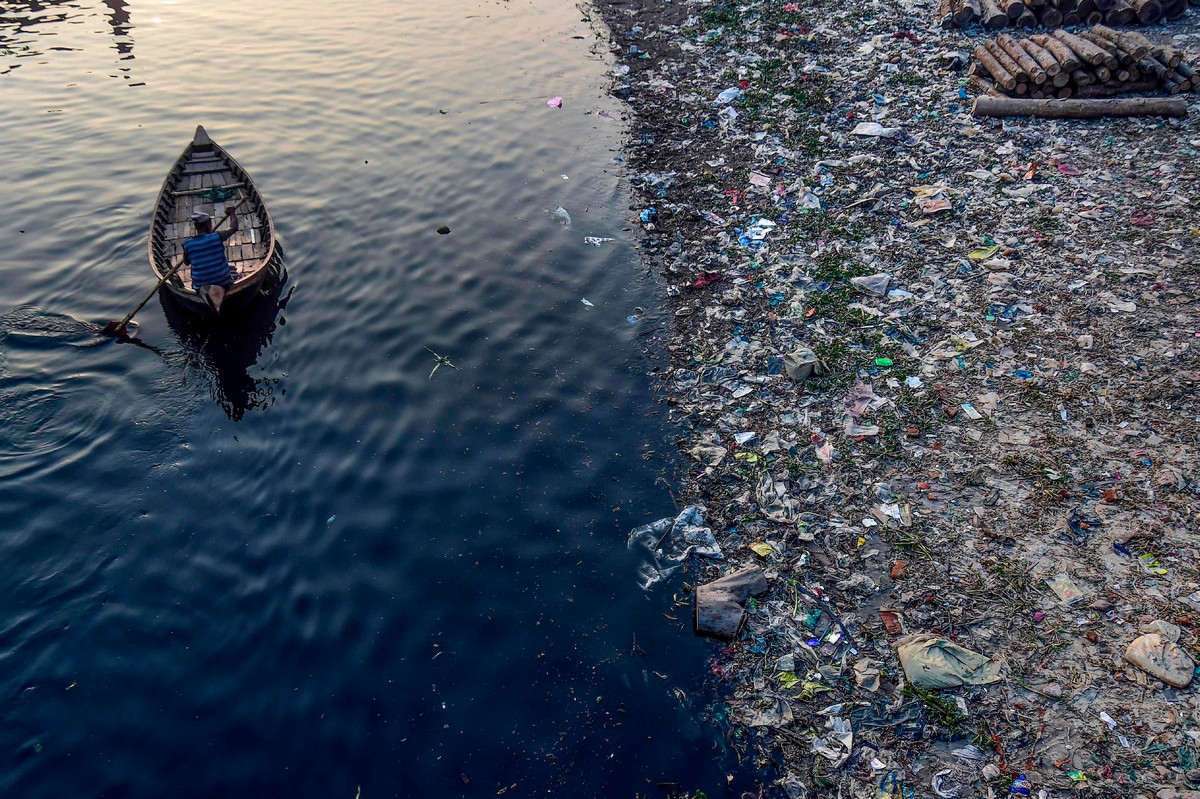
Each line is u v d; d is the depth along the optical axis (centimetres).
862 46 1914
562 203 1547
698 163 1612
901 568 815
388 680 768
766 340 1139
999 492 870
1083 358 1006
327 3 2617
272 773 699
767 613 804
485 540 906
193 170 1491
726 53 2031
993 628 748
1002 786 637
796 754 690
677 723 727
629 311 1265
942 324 1102
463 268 1365
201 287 1151
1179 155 1344
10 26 2405
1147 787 618
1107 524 813
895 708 704
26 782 689
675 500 947
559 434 1047
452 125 1828
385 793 684
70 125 1809
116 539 895
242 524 920
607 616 825
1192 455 864
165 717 739
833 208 1382
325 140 1761
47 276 1308
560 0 2591
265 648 796
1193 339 998
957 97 1625
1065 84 1513
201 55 2202
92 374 1116
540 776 693
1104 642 719
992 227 1259
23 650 786
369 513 936
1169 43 1645
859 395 1021
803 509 898
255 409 1077
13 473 964
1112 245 1177
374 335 1212
